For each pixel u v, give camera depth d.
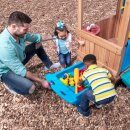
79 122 2.01
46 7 3.81
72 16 3.50
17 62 1.96
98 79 1.81
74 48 2.82
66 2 3.92
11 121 2.06
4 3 4.00
